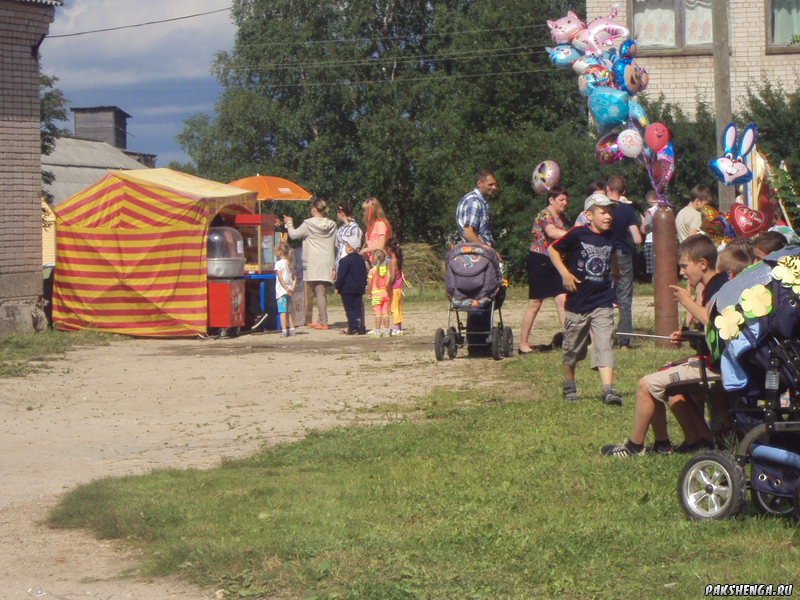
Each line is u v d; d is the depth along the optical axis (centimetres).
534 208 2975
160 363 1477
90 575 580
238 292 1812
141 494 724
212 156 5125
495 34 3869
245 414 1067
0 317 1750
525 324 1426
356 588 523
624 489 676
